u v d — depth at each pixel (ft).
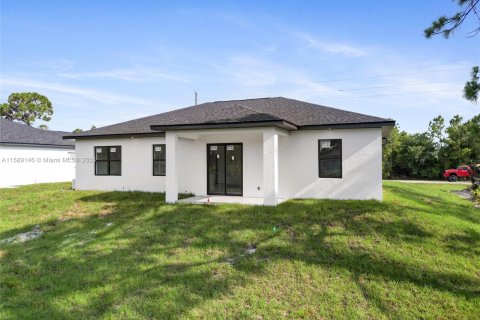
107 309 13.32
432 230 23.27
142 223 27.07
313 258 18.84
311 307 13.57
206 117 35.68
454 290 14.94
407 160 93.25
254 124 30.53
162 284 15.72
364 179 33.76
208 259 19.10
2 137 63.41
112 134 45.62
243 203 33.14
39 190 55.21
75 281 16.20
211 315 12.87
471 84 15.38
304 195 35.96
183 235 23.66
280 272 17.06
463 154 85.30
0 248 21.85
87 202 37.24
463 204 38.52
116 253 20.34
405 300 14.14
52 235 24.63
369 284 15.61
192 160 41.11
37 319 12.59
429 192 48.78
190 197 38.58
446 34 17.42
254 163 38.27
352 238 21.89
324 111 39.34
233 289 15.20
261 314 13.02
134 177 45.85
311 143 35.68
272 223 25.59
